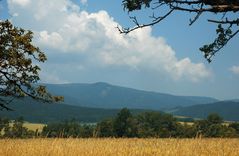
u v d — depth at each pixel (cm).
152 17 723
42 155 1206
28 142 1557
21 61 3241
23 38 3284
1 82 3259
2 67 3219
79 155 1196
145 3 724
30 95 3409
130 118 9369
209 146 1395
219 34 775
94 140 1814
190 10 680
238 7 643
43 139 1638
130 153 1201
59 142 1468
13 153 1236
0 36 3234
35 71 3353
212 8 663
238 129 7769
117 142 1691
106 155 1190
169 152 1218
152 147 1341
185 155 1191
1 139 2003
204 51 798
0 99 3288
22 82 3322
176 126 9075
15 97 3341
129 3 736
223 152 1218
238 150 1261
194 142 1570
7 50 3231
